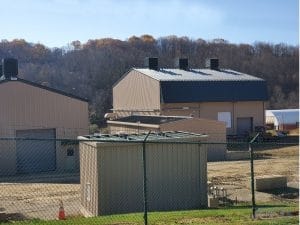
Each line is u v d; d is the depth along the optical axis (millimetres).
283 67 107750
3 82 34594
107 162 17422
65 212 20234
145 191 11875
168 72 55094
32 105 35500
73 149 36188
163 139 18109
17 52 102812
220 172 31562
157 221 13469
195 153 18672
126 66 99000
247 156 40344
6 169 34250
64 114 36562
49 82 94188
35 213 20281
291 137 50875
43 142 35469
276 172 30891
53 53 104375
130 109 56219
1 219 18594
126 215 15008
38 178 32188
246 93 53500
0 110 34469
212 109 52156
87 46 106125
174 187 18281
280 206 17781
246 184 26438
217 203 19375
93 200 17891
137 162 17750
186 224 12914
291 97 99750
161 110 50406
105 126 71438
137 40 113062
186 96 50938
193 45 116562
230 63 109500
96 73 95438
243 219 13445
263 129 53094
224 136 39938
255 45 115312
